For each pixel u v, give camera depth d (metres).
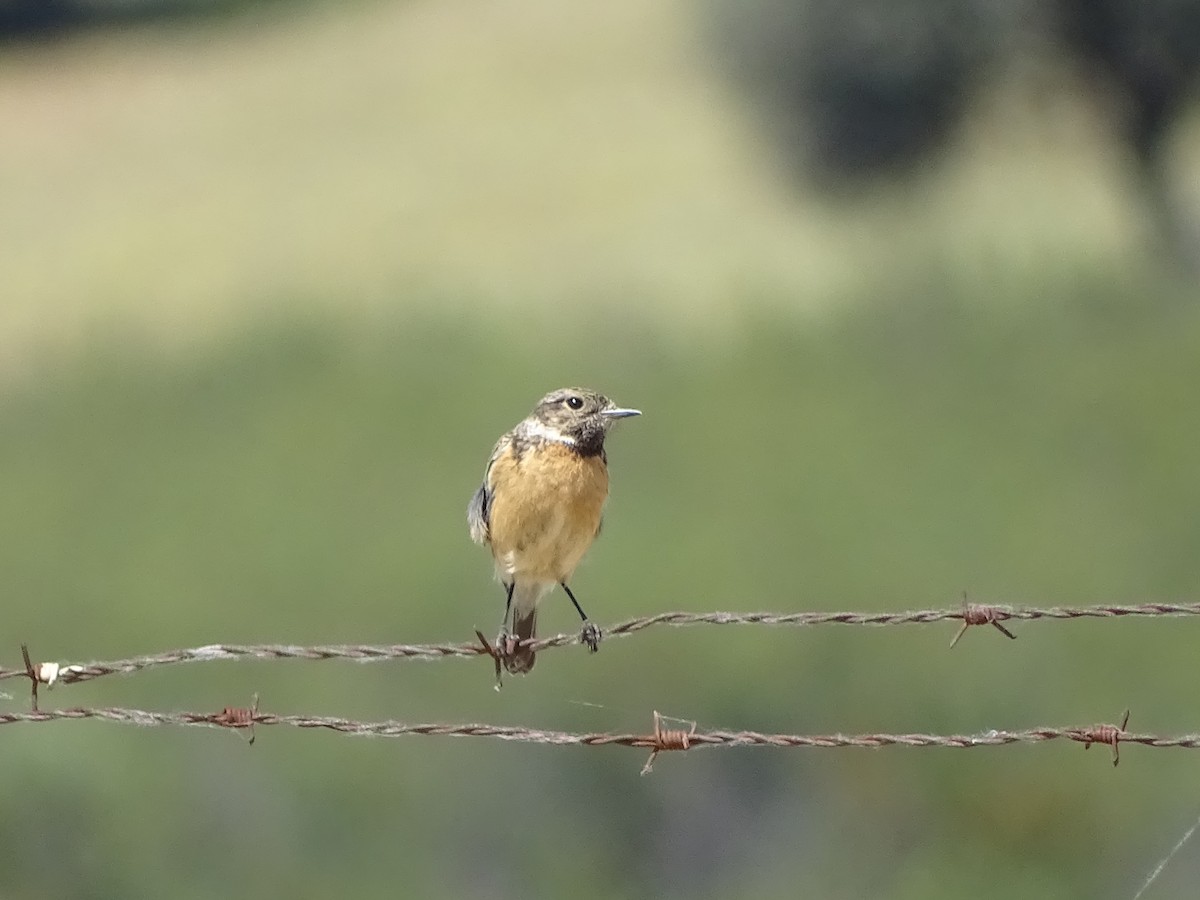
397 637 19.20
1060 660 16.42
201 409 27.72
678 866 15.73
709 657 16.88
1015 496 19.83
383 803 15.98
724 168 45.56
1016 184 37.28
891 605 18.25
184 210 48.03
